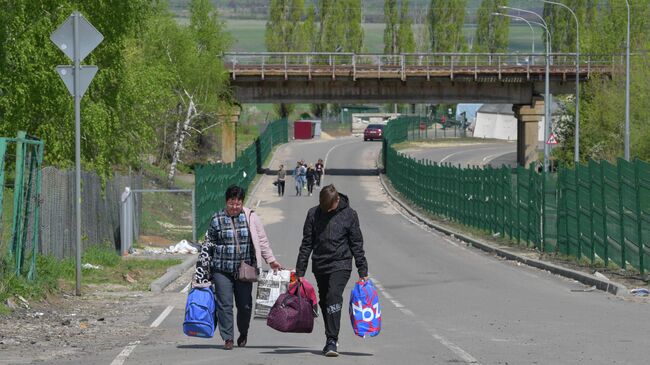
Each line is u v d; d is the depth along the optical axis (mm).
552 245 38906
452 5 179250
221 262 15844
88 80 24656
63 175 29812
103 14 41688
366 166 111562
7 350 16094
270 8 167750
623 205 30250
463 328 19375
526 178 42656
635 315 21391
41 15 38406
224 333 16047
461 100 98812
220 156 112312
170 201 63875
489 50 177375
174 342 17312
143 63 59031
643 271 28922
